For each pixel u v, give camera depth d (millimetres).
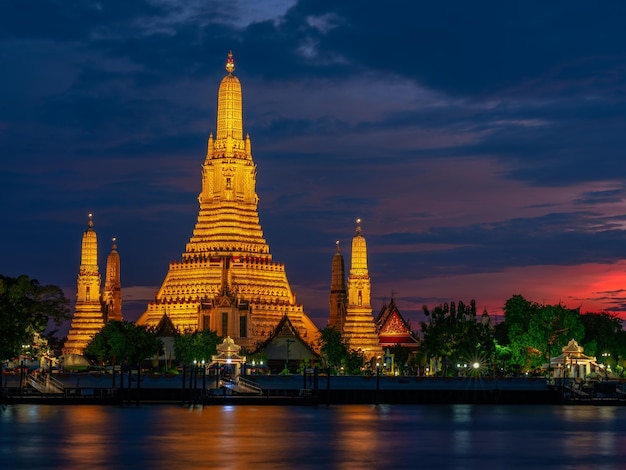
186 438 183000
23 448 170000
